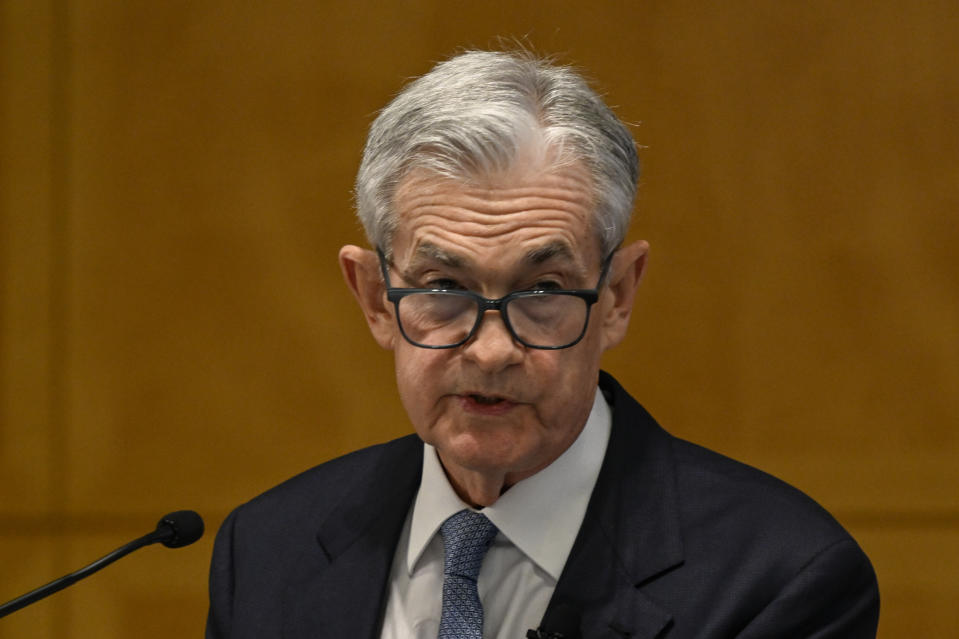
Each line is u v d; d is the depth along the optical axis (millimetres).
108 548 9977
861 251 9375
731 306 9500
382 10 9984
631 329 9594
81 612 10031
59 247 10117
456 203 4289
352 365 9938
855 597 4699
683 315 9555
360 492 5430
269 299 9992
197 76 10086
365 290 4875
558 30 9758
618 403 5250
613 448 5043
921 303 9289
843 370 9359
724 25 9609
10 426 10086
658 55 9664
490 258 4266
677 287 9562
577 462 4949
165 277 10047
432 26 9914
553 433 4480
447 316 4379
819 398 9375
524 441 4441
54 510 10047
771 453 9398
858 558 4719
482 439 4434
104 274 10086
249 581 5352
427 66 9914
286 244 10000
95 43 10156
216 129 10062
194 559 9969
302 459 9906
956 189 9289
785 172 9492
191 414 9984
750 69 9562
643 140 9625
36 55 10180
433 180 4316
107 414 10047
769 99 9531
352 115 9992
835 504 9312
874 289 9352
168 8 10117
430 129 4328
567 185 4332
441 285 4379
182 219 10047
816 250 9430
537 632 4324
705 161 9570
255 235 10008
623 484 4949
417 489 5293
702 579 4652
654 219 9602
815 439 9359
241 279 10008
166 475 9984
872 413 9312
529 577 4832
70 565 10023
